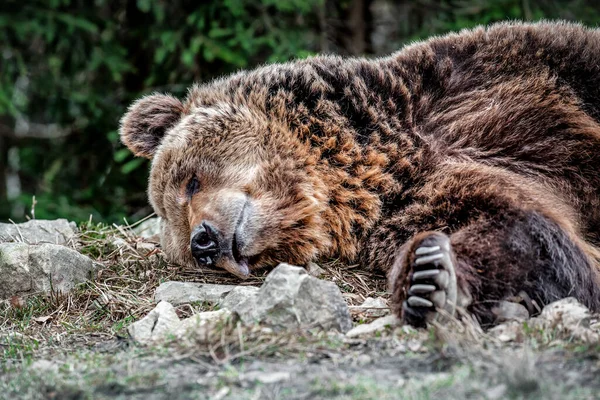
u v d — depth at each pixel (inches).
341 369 276.2
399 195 407.8
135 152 486.6
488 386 250.5
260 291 327.6
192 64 730.2
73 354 322.0
